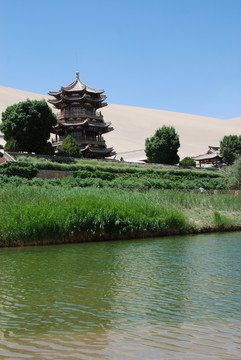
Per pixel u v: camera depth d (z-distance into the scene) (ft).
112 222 56.80
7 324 18.34
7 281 28.19
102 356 14.46
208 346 15.64
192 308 21.29
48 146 174.50
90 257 40.22
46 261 37.50
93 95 235.81
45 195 62.03
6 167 119.96
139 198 69.87
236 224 73.92
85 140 223.30
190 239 57.67
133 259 38.70
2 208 53.21
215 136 562.25
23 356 14.35
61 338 16.40
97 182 124.57
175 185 147.54
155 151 217.36
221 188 163.84
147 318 19.45
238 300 23.04
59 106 239.09
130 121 577.02
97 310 20.81
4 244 48.80
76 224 53.42
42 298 23.21
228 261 37.58
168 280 28.76
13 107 169.17
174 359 14.26
